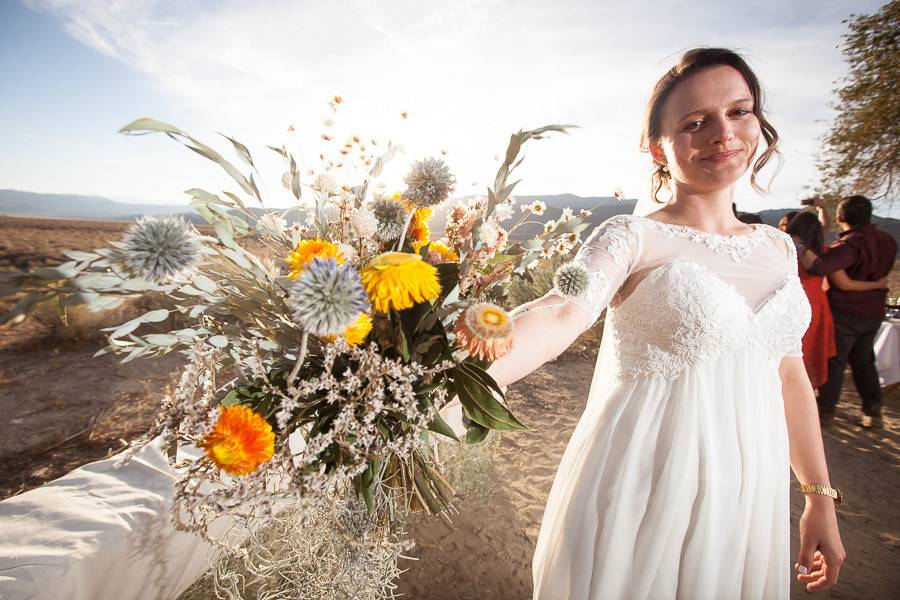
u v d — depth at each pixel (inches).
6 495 112.7
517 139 34.6
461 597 85.7
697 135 46.3
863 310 167.6
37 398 169.5
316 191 39.8
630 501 43.4
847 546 109.4
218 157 31.2
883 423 180.4
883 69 397.1
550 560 46.6
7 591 36.1
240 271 36.5
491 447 127.0
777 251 50.9
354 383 31.0
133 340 31.9
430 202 34.6
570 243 42.4
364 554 45.3
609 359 55.8
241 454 27.1
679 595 42.3
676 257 46.9
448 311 35.3
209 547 54.4
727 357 45.6
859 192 418.0
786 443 48.3
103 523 44.5
